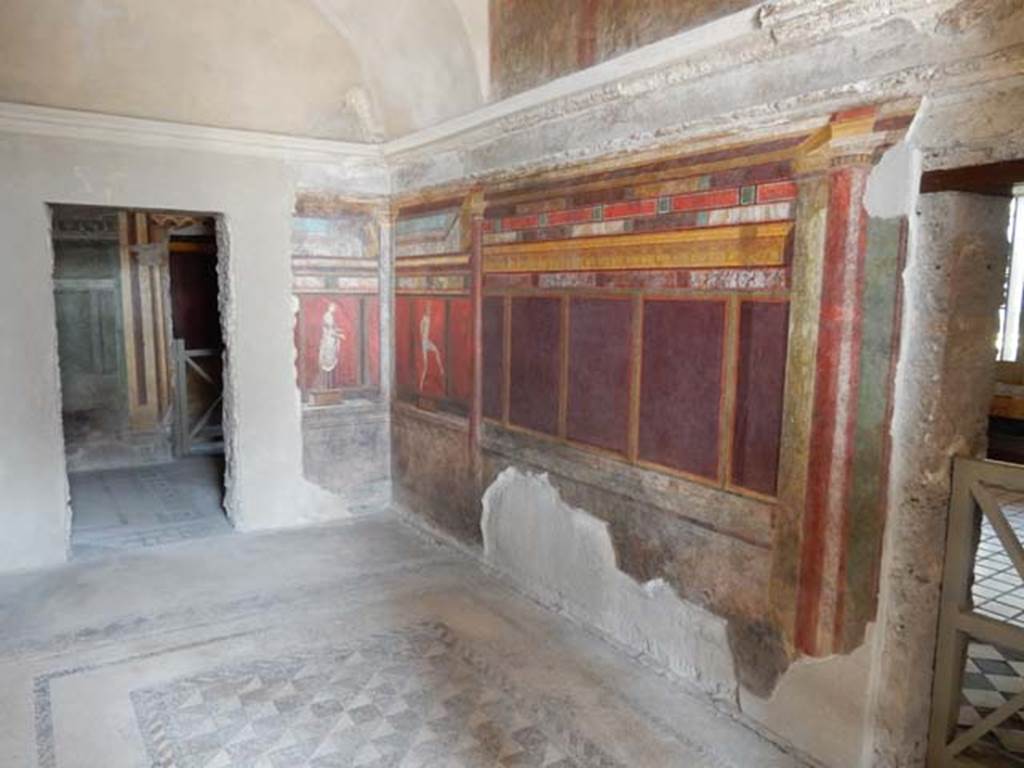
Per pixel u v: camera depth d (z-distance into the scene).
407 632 3.07
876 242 2.02
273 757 2.26
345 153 4.31
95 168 3.70
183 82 3.80
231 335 4.16
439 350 4.10
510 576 3.61
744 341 2.39
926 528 1.99
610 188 2.87
